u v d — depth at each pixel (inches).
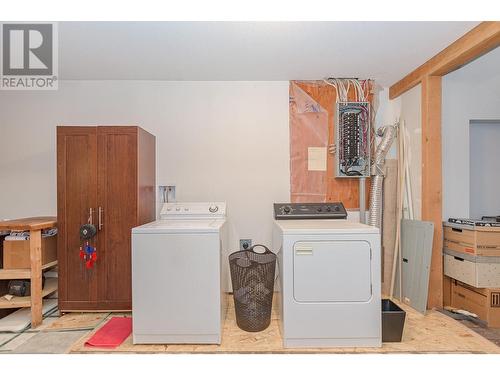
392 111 121.7
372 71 108.1
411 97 111.3
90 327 87.2
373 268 75.3
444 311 98.0
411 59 98.3
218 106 116.4
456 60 87.8
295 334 75.0
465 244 94.7
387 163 115.3
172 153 116.1
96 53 93.1
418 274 99.7
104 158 94.7
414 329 84.9
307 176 117.3
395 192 114.4
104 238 94.9
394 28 79.0
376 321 75.0
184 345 76.9
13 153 115.2
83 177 94.7
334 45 88.7
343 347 75.0
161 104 116.0
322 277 75.2
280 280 82.0
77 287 94.9
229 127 116.6
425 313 95.3
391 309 86.2
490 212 126.4
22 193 115.6
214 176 116.5
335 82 115.7
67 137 94.6
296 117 117.0
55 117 115.3
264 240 116.6
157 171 116.0
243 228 116.6
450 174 112.3
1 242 92.7
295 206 110.8
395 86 118.5
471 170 126.8
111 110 115.6
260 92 116.8
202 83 116.5
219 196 116.6
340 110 113.8
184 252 76.8
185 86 116.2
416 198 107.7
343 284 75.1
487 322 90.0
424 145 101.8
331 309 75.0
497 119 113.3
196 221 98.0
